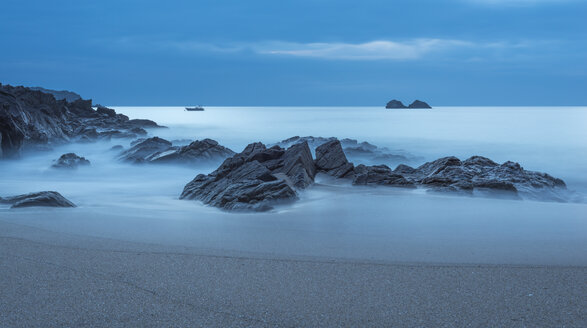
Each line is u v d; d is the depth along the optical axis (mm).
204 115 162375
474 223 8766
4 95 31609
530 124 75188
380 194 12586
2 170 22422
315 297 4738
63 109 58375
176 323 4129
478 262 5996
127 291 4867
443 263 5945
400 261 6039
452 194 12500
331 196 12312
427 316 4293
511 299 4695
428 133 59531
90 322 4129
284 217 9477
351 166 16266
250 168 13062
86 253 6312
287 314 4332
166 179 20188
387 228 8312
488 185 12797
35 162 26094
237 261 5988
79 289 4906
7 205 10711
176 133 65188
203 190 13531
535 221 8938
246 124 89812
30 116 35719
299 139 43375
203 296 4746
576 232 7969
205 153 25203
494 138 49062
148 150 28000
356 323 4152
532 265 5836
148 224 8664
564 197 13398
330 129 72250
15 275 5336
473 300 4668
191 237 7484
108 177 20812
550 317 4270
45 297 4676
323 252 6516
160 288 4957
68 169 21875
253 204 10609
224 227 8406
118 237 7418
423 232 7957
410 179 15141
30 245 6730
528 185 13500
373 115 143125
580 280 5258
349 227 8406
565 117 108438
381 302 4613
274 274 5465
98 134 46531
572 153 35125
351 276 5402
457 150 39719
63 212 9922
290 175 13961
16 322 4109
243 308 4457
